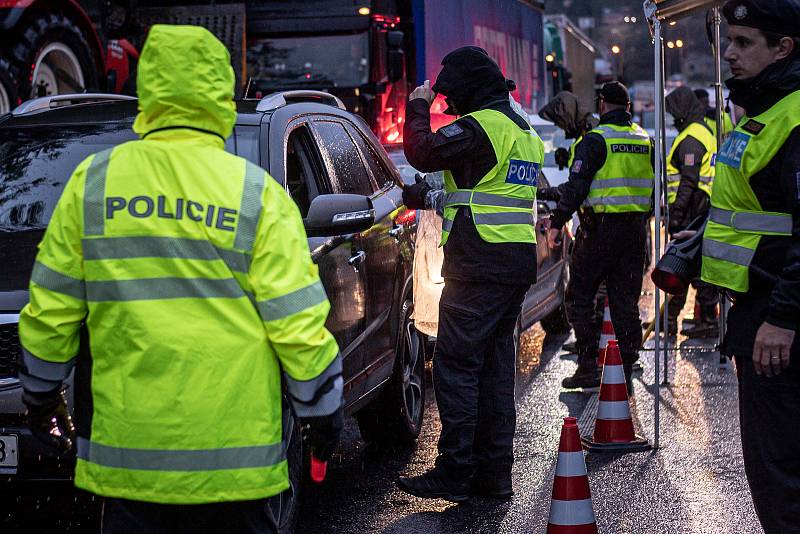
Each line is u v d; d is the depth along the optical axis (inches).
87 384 118.9
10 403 163.9
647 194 301.0
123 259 113.4
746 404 152.1
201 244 113.4
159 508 116.0
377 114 549.6
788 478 148.6
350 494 226.2
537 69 698.8
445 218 214.5
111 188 115.0
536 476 236.4
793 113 145.1
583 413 292.8
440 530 202.7
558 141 590.9
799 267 139.8
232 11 542.3
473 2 595.8
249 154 196.2
